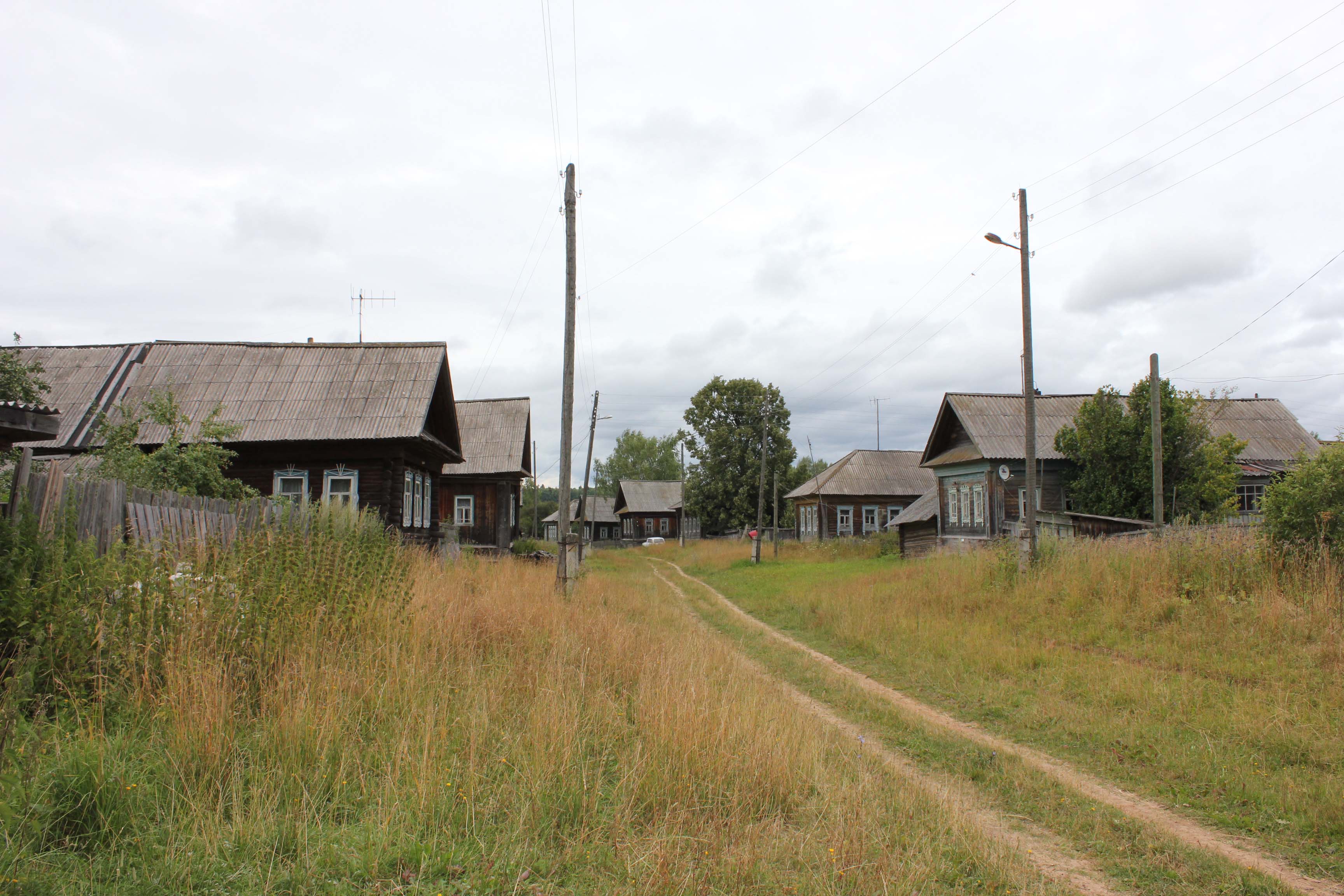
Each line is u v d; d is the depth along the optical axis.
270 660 6.21
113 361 20.91
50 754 4.46
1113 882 4.61
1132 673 9.31
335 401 19.47
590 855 4.18
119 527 7.85
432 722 5.28
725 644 12.57
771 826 4.76
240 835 3.94
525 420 34.53
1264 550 11.62
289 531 8.55
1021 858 4.81
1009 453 25.78
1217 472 22.03
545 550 39.41
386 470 18.92
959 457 28.20
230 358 20.94
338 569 8.16
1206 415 22.98
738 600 22.34
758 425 61.84
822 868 4.26
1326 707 7.39
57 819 3.91
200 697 5.12
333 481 18.95
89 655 5.60
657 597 20.83
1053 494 25.70
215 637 6.01
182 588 6.50
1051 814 5.69
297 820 4.14
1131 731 7.51
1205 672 8.99
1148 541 13.71
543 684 6.99
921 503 33.06
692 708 6.16
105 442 14.60
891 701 9.52
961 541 27.75
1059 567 14.53
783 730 6.31
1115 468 22.73
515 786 4.83
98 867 3.58
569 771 5.09
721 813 4.88
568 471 15.77
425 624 8.19
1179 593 11.70
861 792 5.34
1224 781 6.25
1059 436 24.52
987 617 13.52
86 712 4.96
